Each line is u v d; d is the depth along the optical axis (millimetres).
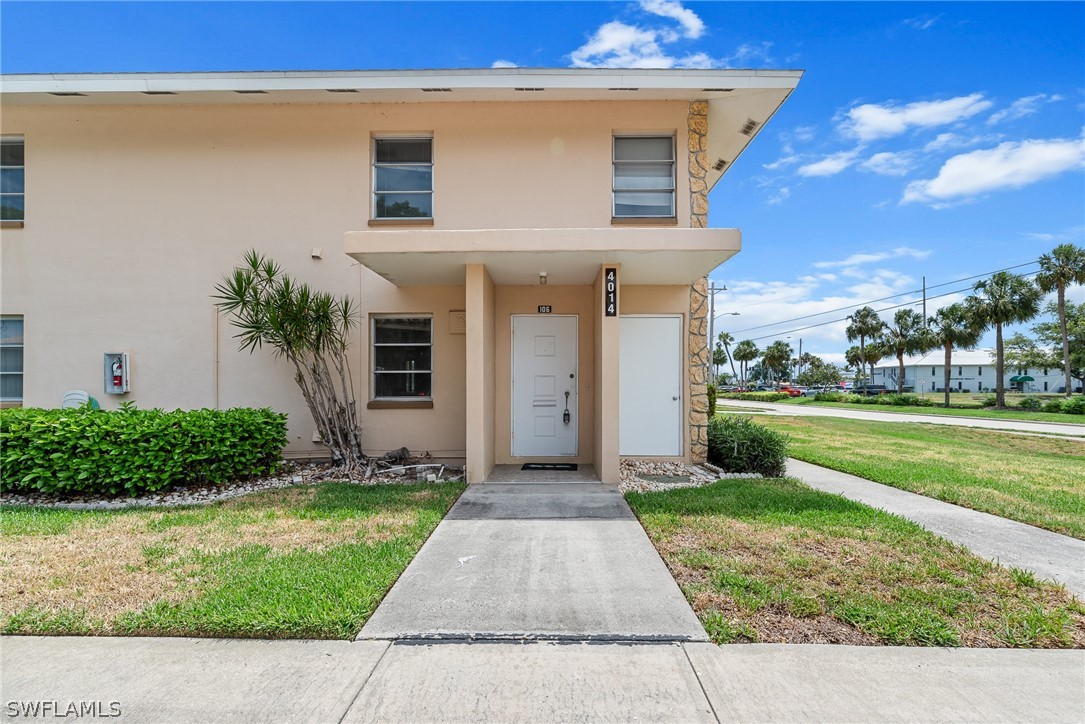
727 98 8430
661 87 7980
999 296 35312
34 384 8492
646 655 3021
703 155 8477
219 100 8422
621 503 6160
